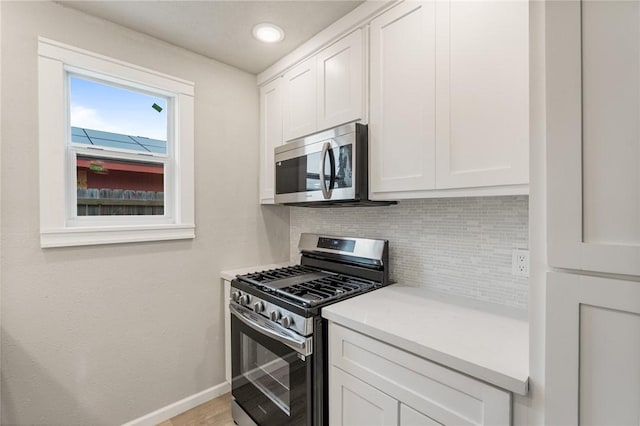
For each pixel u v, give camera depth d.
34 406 1.52
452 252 1.58
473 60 1.18
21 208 1.48
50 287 1.56
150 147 1.95
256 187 2.38
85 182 1.72
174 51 1.96
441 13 1.27
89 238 1.65
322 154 1.66
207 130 2.12
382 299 1.49
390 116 1.46
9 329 1.45
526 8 1.05
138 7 1.60
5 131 1.44
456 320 1.21
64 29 1.58
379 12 1.49
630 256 0.61
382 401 1.12
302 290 1.58
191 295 2.05
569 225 0.69
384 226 1.89
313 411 1.35
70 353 1.61
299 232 2.51
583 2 0.66
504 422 0.83
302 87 1.95
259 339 1.63
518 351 0.95
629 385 0.63
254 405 1.70
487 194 1.15
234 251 2.26
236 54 2.07
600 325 0.66
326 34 1.75
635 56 0.61
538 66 0.73
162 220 1.97
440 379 0.96
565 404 0.70
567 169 0.69
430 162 1.31
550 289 0.72
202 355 2.10
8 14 1.44
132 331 1.81
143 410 1.85
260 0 1.54
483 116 1.15
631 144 0.61
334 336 1.31
